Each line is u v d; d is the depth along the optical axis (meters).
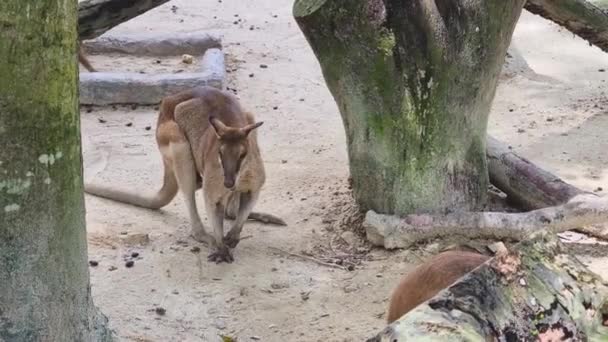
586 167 10.37
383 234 8.36
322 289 7.72
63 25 4.33
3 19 4.10
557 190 8.85
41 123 4.39
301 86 13.38
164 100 8.92
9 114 4.27
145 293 7.57
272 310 7.36
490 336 3.19
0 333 4.66
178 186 8.85
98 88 12.27
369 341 3.17
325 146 11.18
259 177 8.20
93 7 7.09
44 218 4.58
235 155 7.86
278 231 8.86
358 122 8.65
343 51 8.41
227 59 14.40
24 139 4.36
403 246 8.38
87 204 9.35
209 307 7.39
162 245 8.51
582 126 11.76
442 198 8.64
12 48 4.16
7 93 4.23
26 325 4.70
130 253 8.29
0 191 4.40
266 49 15.05
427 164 8.53
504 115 12.25
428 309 3.24
